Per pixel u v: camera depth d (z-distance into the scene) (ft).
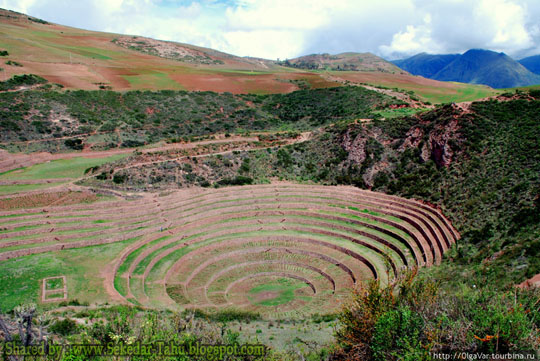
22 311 73.97
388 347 61.36
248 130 313.12
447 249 148.77
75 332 88.84
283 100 378.12
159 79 413.18
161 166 212.84
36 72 354.13
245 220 193.36
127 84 382.42
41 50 450.30
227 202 203.21
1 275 133.28
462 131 199.72
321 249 174.81
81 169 225.35
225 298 142.72
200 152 232.73
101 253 153.38
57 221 169.37
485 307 64.49
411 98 335.47
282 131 297.33
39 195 184.34
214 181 216.33
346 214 195.93
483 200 161.17
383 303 68.59
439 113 218.59
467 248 141.69
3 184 195.52
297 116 342.03
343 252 171.73
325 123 309.22
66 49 506.89
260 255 173.06
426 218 175.22
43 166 230.68
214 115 339.57
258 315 123.85
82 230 165.89
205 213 192.54
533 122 185.06
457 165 191.42
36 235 158.81
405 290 72.08
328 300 140.46
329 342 92.63
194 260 164.55
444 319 61.87
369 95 344.49
